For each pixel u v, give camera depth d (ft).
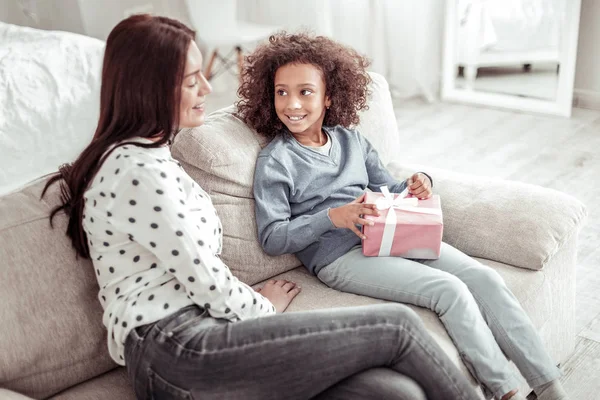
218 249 5.06
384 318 4.48
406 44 13.78
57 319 4.63
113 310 4.49
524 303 5.65
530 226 5.93
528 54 12.63
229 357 4.27
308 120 5.96
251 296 4.76
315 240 5.66
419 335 4.52
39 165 8.19
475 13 13.01
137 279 4.53
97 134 4.61
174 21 4.55
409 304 5.48
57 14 14.20
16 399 4.14
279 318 4.42
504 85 13.11
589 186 10.04
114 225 4.42
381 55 14.21
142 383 4.38
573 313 6.59
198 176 5.66
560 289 6.15
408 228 5.51
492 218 6.08
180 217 4.40
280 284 5.69
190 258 4.42
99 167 4.47
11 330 4.44
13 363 4.43
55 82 8.68
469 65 13.38
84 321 4.75
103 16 14.43
